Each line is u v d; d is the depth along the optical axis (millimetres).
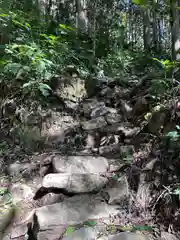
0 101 2744
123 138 2410
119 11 9102
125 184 1781
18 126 2664
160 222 1505
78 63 3918
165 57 5121
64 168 2006
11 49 2852
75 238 1361
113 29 5250
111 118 2746
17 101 2748
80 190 1768
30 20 3980
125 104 2912
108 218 1547
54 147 2527
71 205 1645
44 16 4801
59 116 2826
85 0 6699
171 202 1521
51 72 3209
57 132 2686
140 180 1771
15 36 3344
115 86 3412
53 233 1425
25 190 1930
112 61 4320
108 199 1684
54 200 1753
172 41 2877
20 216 1675
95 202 1675
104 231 1435
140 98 2637
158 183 1693
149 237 1391
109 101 3113
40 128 2680
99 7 6090
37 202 1801
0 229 1586
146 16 7047
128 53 5074
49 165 2191
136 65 4238
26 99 2760
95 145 2504
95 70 3883
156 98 2467
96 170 2008
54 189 1803
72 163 2064
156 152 1886
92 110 2902
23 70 2648
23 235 1539
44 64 2789
